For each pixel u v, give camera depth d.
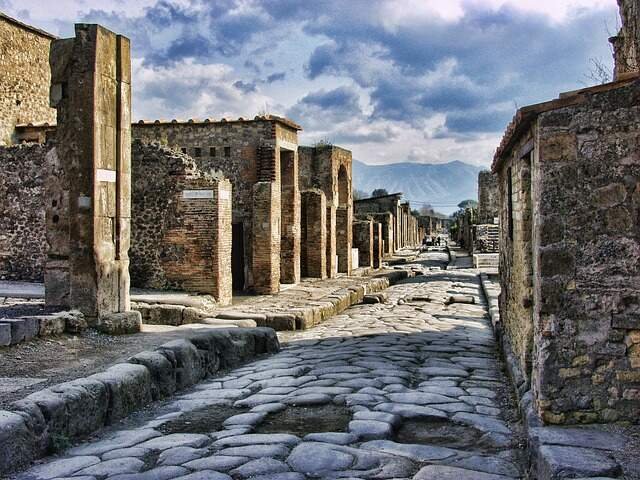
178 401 9.00
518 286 9.35
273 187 22.33
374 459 6.04
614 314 6.25
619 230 6.29
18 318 11.20
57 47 12.98
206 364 10.73
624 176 6.31
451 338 13.72
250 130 23.84
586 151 6.39
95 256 12.61
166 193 19.36
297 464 5.93
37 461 6.45
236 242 23.83
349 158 33.28
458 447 6.63
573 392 6.28
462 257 47.50
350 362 11.08
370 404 8.13
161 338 12.04
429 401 8.27
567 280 6.36
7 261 22.25
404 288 27.25
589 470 4.92
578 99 6.41
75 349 10.72
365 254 36.69
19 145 22.08
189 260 19.14
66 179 12.88
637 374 6.19
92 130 12.73
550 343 6.35
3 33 27.30
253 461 5.98
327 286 24.86
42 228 21.91
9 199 22.19
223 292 19.25
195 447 6.62
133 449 6.63
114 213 13.18
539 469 5.37
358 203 56.91
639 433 5.89
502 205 12.66
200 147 24.16
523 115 6.71
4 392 7.79
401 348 12.44
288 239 25.75
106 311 12.80
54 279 12.89
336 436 6.77
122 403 8.14
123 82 13.48
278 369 10.88
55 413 6.86
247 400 8.74
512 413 7.78
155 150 19.47
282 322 16.48
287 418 7.79
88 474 5.86
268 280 22.19
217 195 19.02
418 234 94.31
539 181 6.53
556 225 6.41
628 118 6.31
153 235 19.45
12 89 27.84
